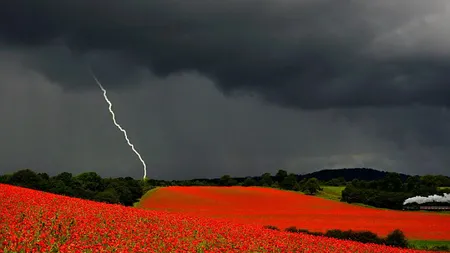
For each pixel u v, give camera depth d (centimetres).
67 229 2616
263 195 10269
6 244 2042
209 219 4050
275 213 7669
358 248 3412
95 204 4072
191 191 10450
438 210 10225
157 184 13450
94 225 2836
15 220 2655
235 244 2883
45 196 4106
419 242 4934
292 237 3547
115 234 2691
